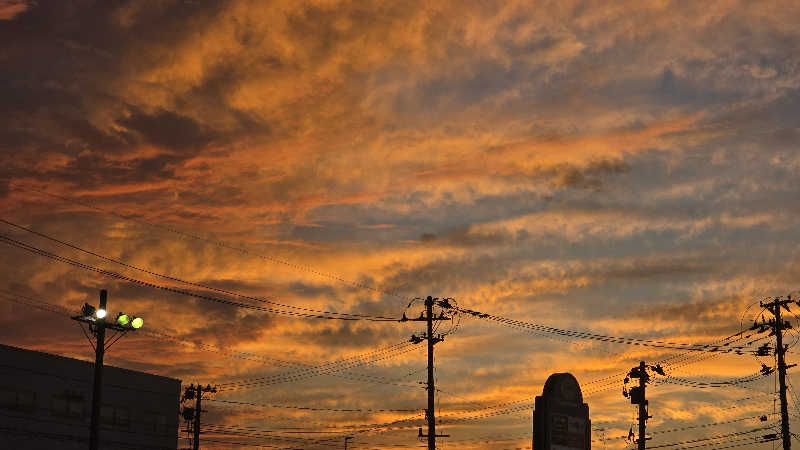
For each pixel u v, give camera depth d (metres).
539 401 46.62
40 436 58.06
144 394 65.75
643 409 60.56
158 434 66.38
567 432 46.47
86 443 60.94
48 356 59.50
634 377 61.12
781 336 58.97
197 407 70.12
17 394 57.12
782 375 58.56
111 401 63.25
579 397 47.53
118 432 63.22
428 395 59.69
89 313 43.84
